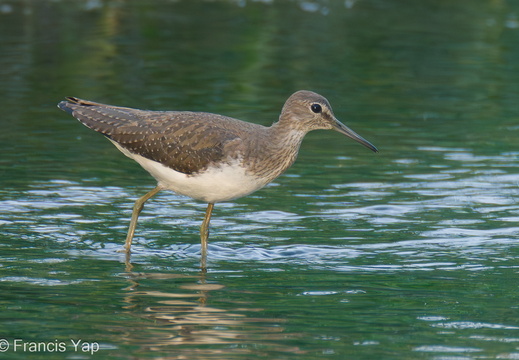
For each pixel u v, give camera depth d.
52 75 22.62
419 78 23.27
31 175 15.73
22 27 27.00
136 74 22.86
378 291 10.79
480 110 20.53
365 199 14.78
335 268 11.70
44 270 11.43
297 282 11.11
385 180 15.81
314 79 22.88
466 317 9.91
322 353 8.90
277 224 13.64
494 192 15.09
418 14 30.39
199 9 30.02
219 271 11.55
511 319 9.87
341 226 13.51
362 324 9.70
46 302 10.25
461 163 16.77
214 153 12.00
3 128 18.58
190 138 12.08
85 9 29.30
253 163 12.10
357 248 12.53
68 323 9.61
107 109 12.74
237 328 9.53
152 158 12.32
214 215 14.12
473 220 13.74
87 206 14.30
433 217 13.88
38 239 12.70
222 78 22.77
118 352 8.87
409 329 9.57
